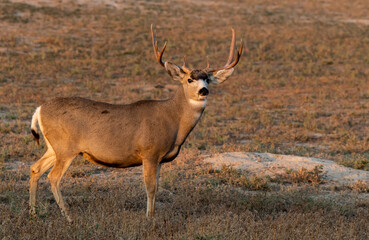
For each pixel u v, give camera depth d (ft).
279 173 104.32
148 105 68.39
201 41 352.49
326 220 70.54
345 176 104.58
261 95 234.79
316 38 379.96
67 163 67.36
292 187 93.15
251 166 108.58
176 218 68.95
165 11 442.09
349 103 220.43
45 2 418.51
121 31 363.76
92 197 78.64
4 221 60.90
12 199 75.15
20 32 328.90
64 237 57.26
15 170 100.48
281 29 407.23
